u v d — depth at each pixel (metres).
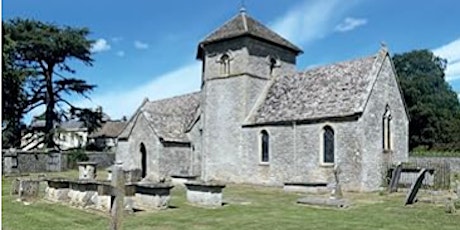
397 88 32.81
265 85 37.59
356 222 16.02
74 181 19.59
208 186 20.31
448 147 60.78
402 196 25.11
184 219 16.47
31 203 20.03
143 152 39.78
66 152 52.78
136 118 40.53
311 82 34.38
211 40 38.00
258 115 35.19
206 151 37.94
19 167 47.03
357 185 28.08
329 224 15.56
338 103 30.28
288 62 39.88
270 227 14.93
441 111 66.69
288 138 32.34
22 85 50.88
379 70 30.72
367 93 29.16
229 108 36.81
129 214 17.20
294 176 31.64
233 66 36.94
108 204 17.67
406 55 77.19
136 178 31.31
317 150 30.48
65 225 14.95
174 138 38.75
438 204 21.17
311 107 31.86
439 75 76.25
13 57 53.03
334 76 33.12
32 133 59.62
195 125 39.88
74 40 57.72
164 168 37.56
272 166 33.16
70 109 61.03
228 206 20.41
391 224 15.63
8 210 18.11
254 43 36.97
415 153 50.16
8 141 55.72
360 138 28.23
